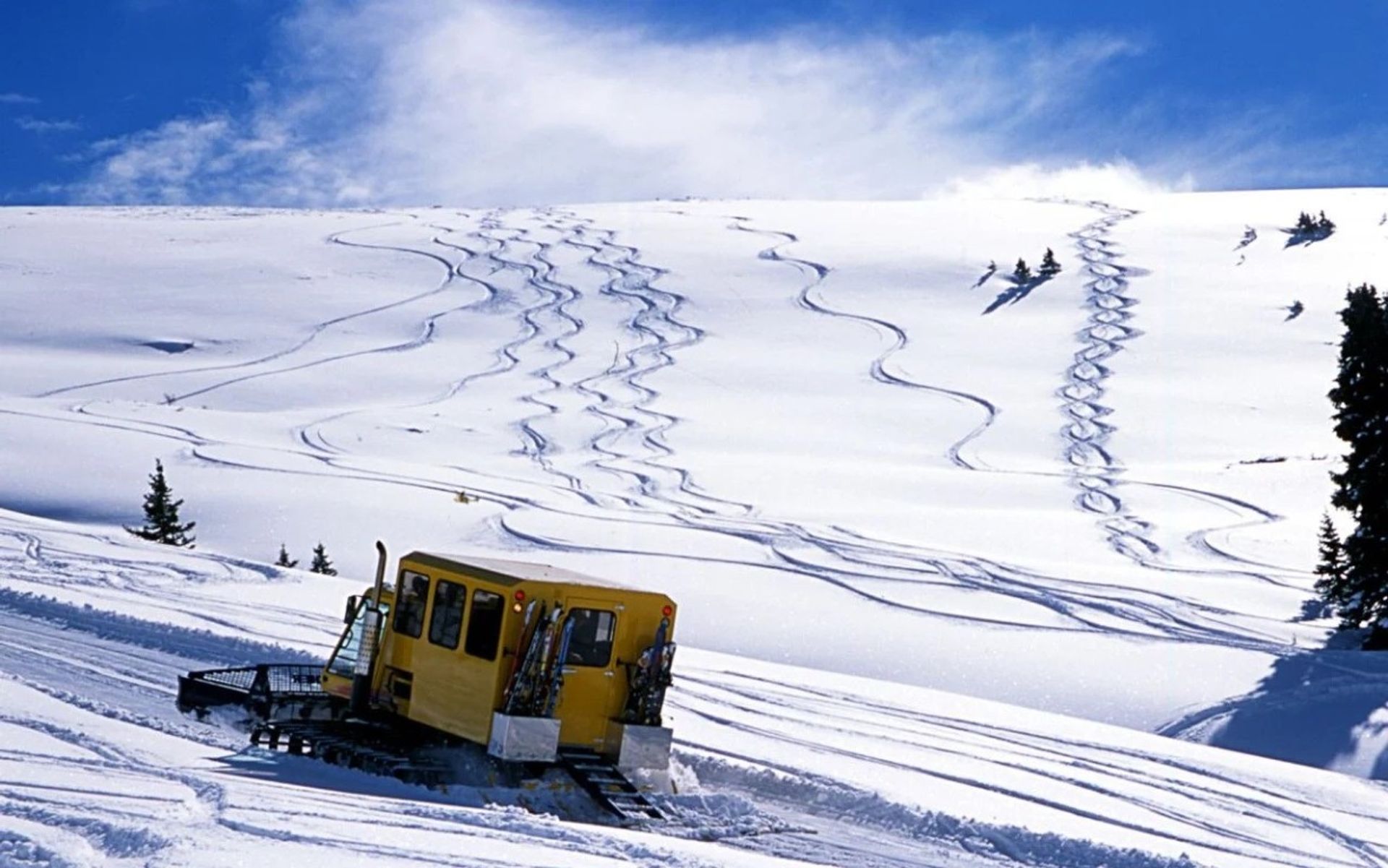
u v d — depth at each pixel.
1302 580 45.19
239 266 134.25
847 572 40.41
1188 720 26.47
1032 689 28.98
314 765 13.44
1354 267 131.00
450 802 12.34
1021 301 123.50
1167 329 112.25
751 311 119.62
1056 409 89.75
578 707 13.45
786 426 83.38
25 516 37.00
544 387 91.19
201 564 29.27
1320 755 23.64
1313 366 100.44
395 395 88.56
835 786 14.06
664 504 56.31
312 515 49.28
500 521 48.28
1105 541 53.25
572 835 10.43
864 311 120.12
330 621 22.83
